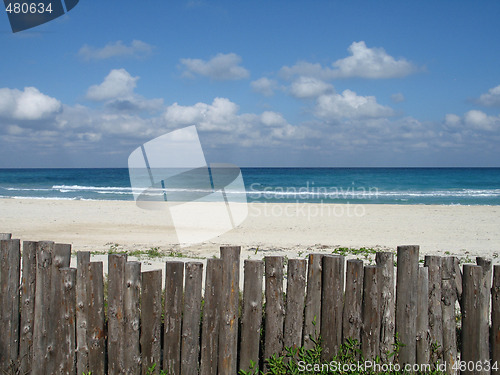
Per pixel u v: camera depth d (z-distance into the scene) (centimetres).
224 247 388
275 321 395
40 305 391
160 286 390
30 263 398
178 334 388
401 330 391
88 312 386
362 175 7300
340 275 390
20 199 2795
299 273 392
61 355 389
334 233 1498
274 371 384
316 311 396
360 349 389
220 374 389
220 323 389
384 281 389
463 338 398
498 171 8800
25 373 399
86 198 3178
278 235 1439
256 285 393
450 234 1481
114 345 384
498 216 1984
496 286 393
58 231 1497
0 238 424
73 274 388
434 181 5641
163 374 383
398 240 1346
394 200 3092
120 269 383
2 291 398
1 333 398
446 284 398
